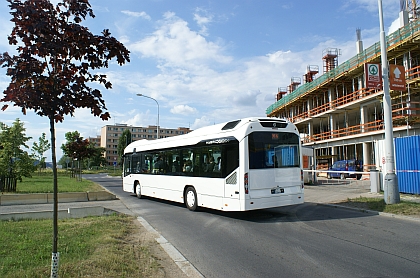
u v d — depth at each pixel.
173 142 13.88
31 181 30.62
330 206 12.56
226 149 10.53
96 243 6.82
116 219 9.97
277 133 10.54
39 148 45.06
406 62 27.69
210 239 7.77
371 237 7.59
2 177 19.09
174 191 13.55
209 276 5.25
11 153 20.14
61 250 6.31
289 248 6.82
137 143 17.84
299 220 9.98
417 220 9.26
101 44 4.57
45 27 4.22
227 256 6.35
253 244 7.24
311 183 22.92
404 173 14.67
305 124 52.62
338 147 42.06
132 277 4.96
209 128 11.80
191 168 12.42
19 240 7.11
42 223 9.08
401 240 7.26
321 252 6.46
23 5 4.20
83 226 8.64
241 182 9.79
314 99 48.38
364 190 17.17
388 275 5.12
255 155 10.00
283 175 10.46
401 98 25.98
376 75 12.47
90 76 4.73
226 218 10.63
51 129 4.45
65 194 15.36
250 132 10.02
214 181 10.97
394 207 10.75
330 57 48.56
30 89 4.18
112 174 57.38
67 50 4.49
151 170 15.76
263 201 9.95
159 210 12.73
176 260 5.98
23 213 9.88
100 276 4.92
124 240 7.41
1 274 4.94
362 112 34.72
